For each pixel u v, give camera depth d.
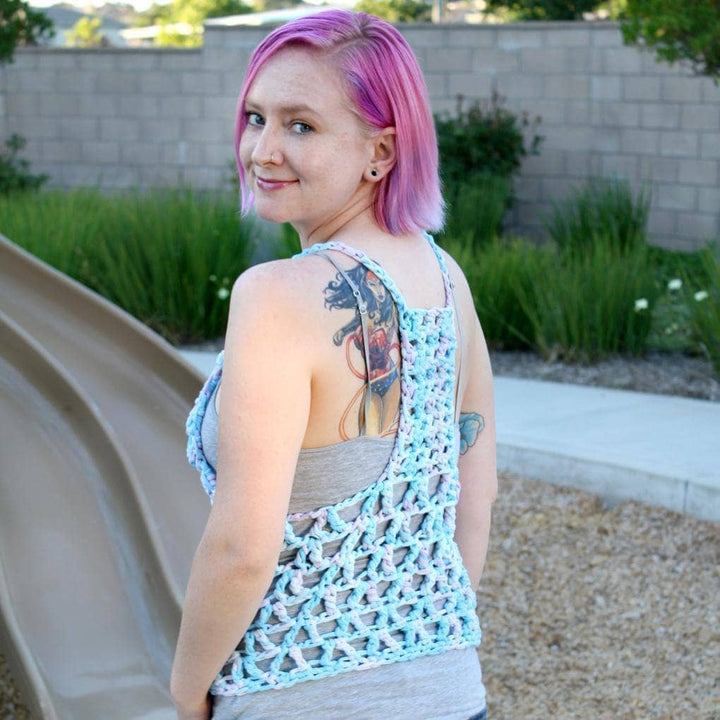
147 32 47.41
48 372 4.00
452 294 1.60
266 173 1.48
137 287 7.77
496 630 3.76
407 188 1.52
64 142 13.41
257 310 1.38
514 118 11.20
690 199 10.96
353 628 1.46
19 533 3.39
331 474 1.43
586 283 7.04
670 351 7.12
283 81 1.45
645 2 6.71
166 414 4.21
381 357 1.45
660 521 4.39
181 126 12.87
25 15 11.95
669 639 3.65
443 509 1.55
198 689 1.43
